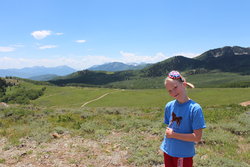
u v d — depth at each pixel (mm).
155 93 123500
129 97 117500
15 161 6703
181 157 3189
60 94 151125
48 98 142250
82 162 6617
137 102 102750
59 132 10328
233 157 7242
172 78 3201
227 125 11375
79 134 10016
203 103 75188
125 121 12688
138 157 6914
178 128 3234
